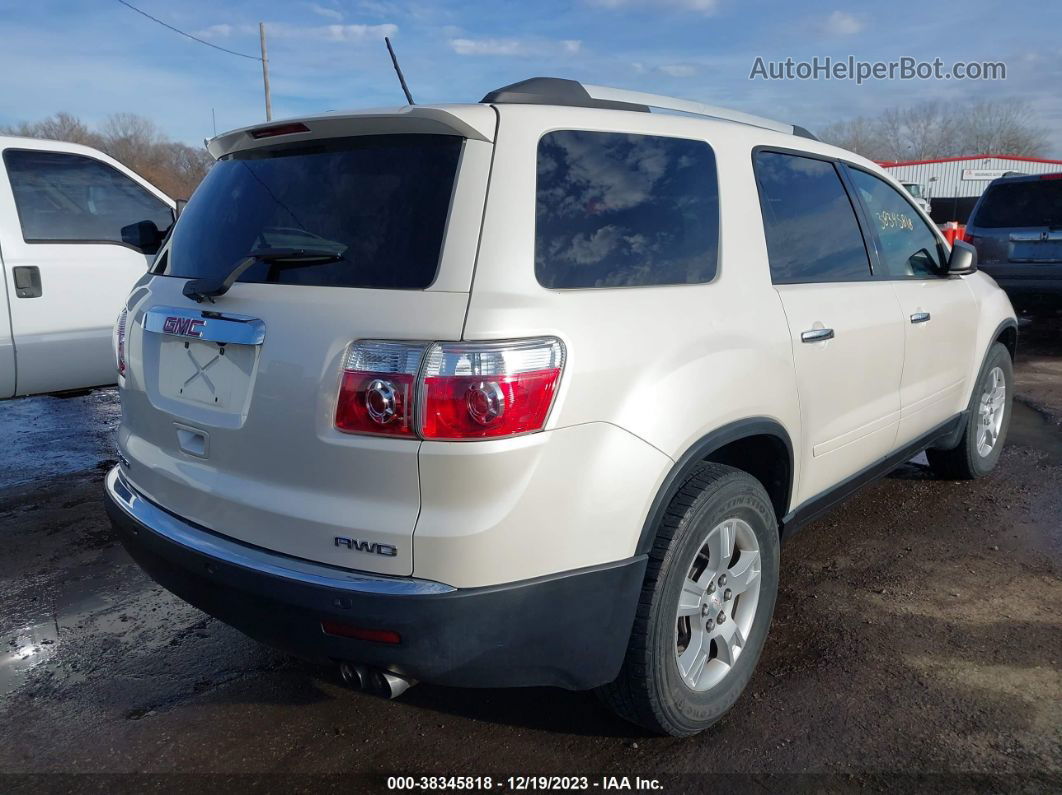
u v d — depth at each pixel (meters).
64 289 5.66
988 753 2.53
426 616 2.00
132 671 3.13
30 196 5.60
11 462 5.66
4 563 4.09
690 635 2.61
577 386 2.12
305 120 2.36
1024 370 8.19
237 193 2.62
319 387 2.10
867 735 2.63
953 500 4.64
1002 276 9.84
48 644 3.32
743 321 2.68
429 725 2.76
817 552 3.99
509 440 2.01
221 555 2.29
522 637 2.12
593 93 2.58
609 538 2.21
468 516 2.00
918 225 4.15
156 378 2.63
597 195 2.38
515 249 2.12
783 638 3.22
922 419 4.05
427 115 2.17
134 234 4.22
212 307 2.40
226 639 3.36
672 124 2.71
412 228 2.16
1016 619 3.32
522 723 2.76
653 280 2.47
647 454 2.26
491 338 1.99
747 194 2.89
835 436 3.26
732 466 2.76
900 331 3.62
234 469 2.33
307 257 2.24
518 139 2.22
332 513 2.10
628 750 2.61
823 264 3.27
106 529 4.51
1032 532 4.18
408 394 1.98
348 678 2.21
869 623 3.31
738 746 2.61
